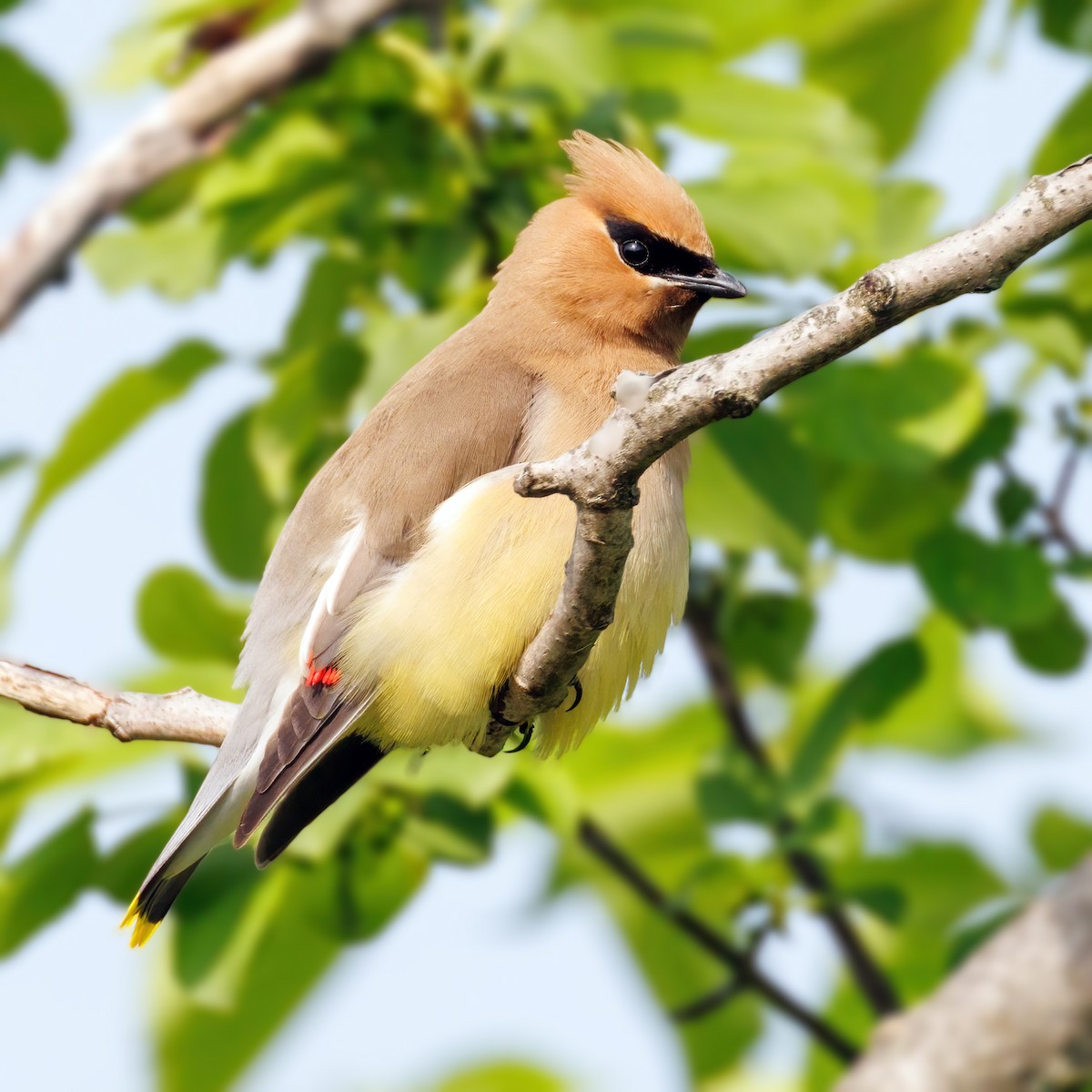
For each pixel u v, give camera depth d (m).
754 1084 13.46
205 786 8.68
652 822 13.55
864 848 12.70
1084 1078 10.73
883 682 12.16
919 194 12.16
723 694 12.79
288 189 11.95
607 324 9.96
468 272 11.75
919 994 13.35
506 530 8.67
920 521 12.56
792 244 11.17
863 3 13.45
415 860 11.03
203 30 12.94
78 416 11.88
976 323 12.16
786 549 10.91
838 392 11.37
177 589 11.10
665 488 9.04
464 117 11.95
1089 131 12.00
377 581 8.85
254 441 11.55
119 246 12.12
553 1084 13.38
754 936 11.99
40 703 8.91
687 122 12.05
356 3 12.27
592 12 12.74
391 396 9.62
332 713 8.66
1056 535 12.33
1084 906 10.92
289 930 11.54
